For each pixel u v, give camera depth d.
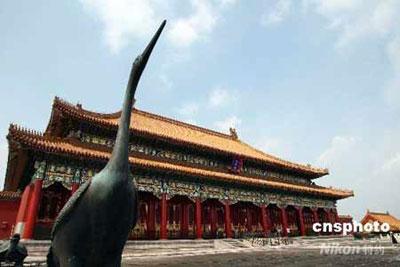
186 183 41.34
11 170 37.78
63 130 40.62
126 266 22.42
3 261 14.46
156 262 25.22
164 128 52.75
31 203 29.42
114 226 6.50
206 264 23.72
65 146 32.78
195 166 47.41
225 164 52.06
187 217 47.25
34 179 31.16
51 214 38.25
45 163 31.30
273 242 45.62
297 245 45.91
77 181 32.53
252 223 56.03
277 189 52.47
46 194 38.75
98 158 32.88
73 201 6.59
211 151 49.31
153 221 44.25
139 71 7.38
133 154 41.91
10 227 37.66
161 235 36.78
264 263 24.17
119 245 6.72
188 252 33.94
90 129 39.12
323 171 64.94
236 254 32.38
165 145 45.81
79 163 33.31
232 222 53.22
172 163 44.81
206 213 50.62
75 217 6.59
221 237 50.22
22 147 29.39
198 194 41.94
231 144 62.69
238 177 46.62
